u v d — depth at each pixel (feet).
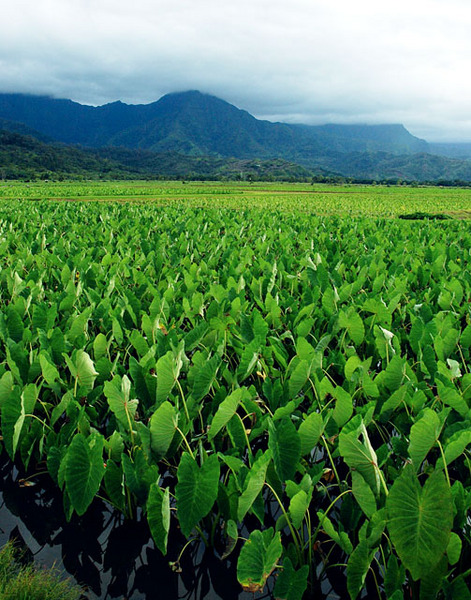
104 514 10.09
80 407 10.03
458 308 17.78
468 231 47.26
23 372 12.00
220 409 8.68
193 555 9.09
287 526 9.73
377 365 15.31
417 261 24.34
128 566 8.87
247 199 147.74
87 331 16.24
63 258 27.30
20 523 9.86
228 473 9.91
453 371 11.43
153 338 13.96
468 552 8.00
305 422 8.68
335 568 8.70
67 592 8.18
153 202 119.85
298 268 26.63
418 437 7.82
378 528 6.75
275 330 16.21
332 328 14.97
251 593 8.38
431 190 284.00
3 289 20.97
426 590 6.72
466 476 9.89
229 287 19.10
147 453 9.12
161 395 10.34
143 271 24.58
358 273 23.56
